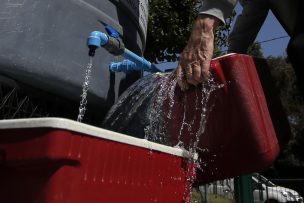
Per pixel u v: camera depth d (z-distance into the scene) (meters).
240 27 2.39
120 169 1.23
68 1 1.84
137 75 2.40
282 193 7.49
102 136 1.15
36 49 1.71
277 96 2.07
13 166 1.07
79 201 1.08
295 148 23.23
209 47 1.77
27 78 1.70
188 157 1.64
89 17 1.92
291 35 1.82
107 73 2.06
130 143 1.27
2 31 1.63
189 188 1.63
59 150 1.02
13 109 1.70
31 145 1.04
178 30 6.51
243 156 1.80
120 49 1.99
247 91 1.78
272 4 1.89
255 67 1.91
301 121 23.89
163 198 1.44
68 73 1.81
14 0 1.67
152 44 6.53
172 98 1.85
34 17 1.71
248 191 3.36
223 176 1.87
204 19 1.81
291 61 1.80
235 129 1.78
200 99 1.80
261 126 1.79
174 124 1.84
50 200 1.03
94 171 1.13
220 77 1.79
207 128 1.81
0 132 1.08
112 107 2.06
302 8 1.81
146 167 1.35
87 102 1.95
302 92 1.82
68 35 1.83
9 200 1.07
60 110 1.90
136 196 1.30
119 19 2.14
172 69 2.21
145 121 1.92
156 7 6.41
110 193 1.18
